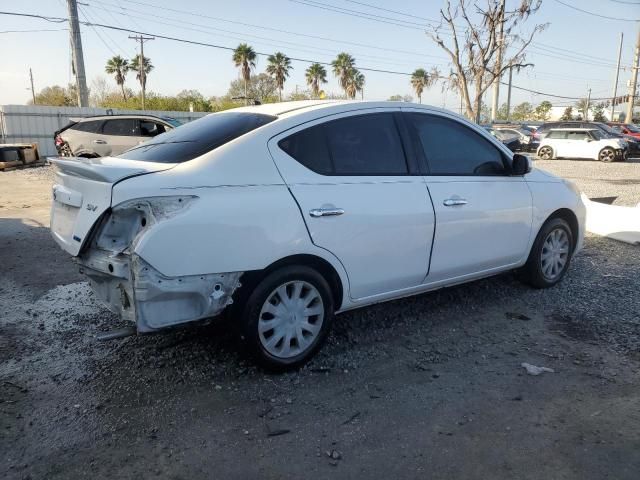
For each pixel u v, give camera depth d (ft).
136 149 13.24
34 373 12.09
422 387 11.56
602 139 78.23
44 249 22.93
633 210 24.21
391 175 13.19
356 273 12.62
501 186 15.40
